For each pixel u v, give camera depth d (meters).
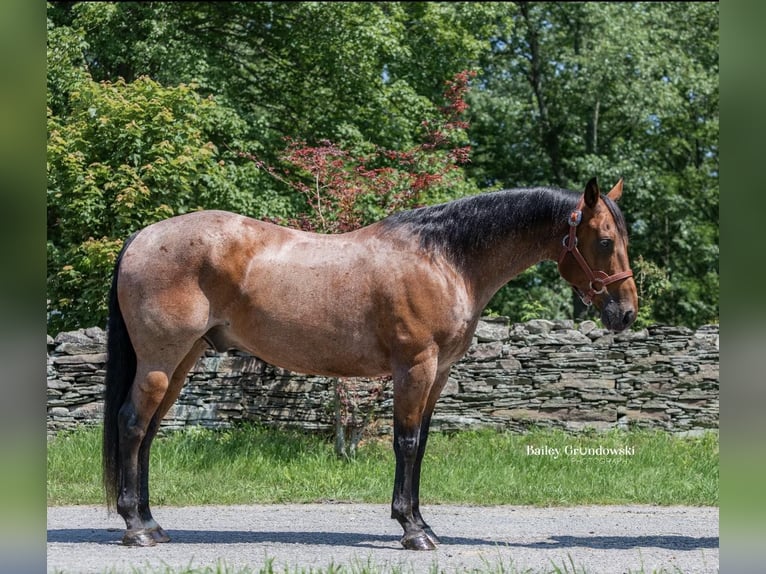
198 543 5.76
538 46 21.95
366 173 10.01
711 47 21.55
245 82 17.83
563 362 10.45
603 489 8.12
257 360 10.16
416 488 5.91
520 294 19.03
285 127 17.66
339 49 16.25
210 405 10.08
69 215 11.80
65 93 13.40
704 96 20.81
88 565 4.93
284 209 13.67
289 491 7.92
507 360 10.45
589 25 20.70
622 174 19.28
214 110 13.99
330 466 8.74
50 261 11.95
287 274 5.69
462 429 10.27
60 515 6.94
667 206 19.95
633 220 20.78
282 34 17.14
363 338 5.69
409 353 5.59
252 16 17.20
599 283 5.73
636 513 7.36
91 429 9.66
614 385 10.46
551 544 5.94
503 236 5.84
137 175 11.27
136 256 5.64
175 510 7.27
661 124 21.92
